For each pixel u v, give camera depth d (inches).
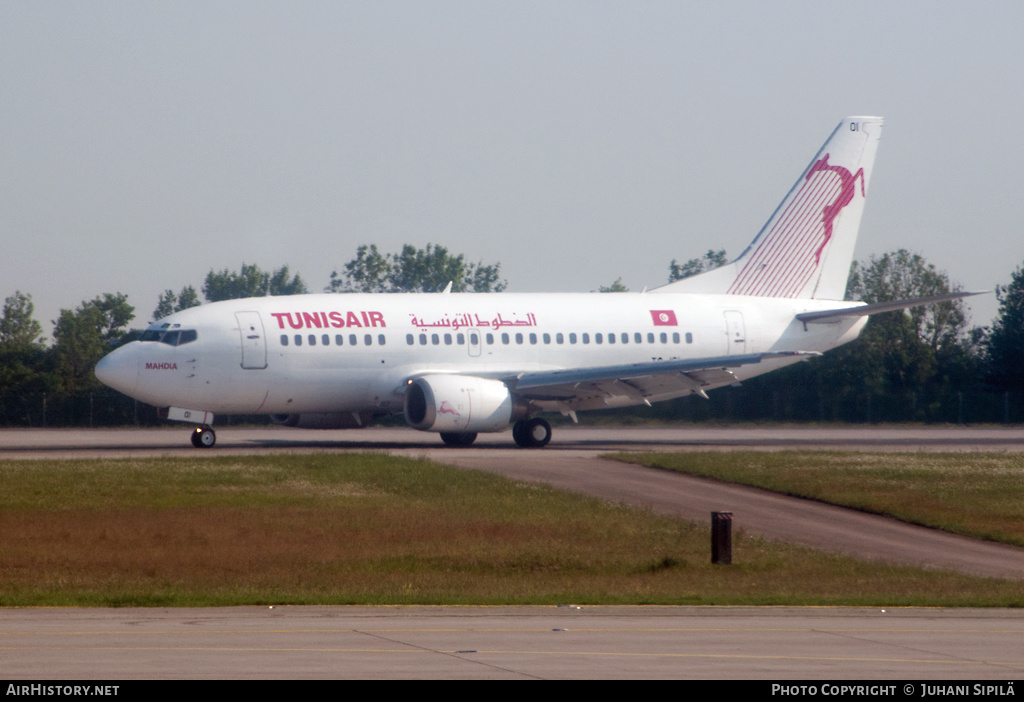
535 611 2541.8
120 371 6722.4
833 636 2249.0
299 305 7066.9
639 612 2541.8
